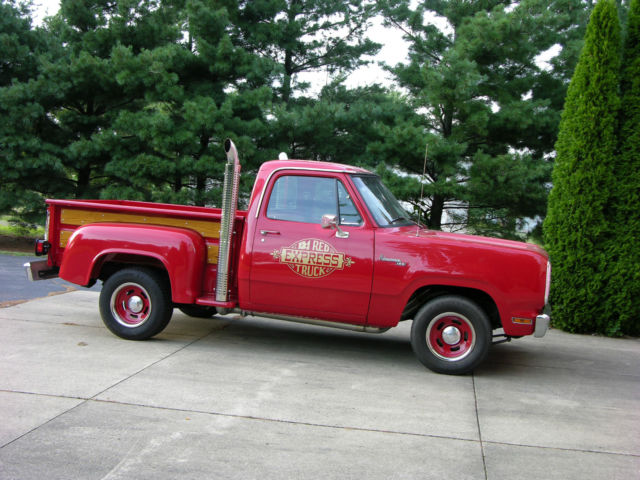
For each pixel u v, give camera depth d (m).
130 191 14.16
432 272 5.53
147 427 4.10
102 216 6.40
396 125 14.05
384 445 4.01
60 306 7.84
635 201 7.62
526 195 12.62
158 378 5.12
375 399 4.92
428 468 3.70
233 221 5.96
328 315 5.83
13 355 5.54
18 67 15.33
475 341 5.56
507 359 6.53
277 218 5.91
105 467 3.50
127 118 13.88
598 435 4.39
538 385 5.59
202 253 6.11
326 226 5.54
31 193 14.87
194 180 15.39
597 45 7.72
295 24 16.39
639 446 4.22
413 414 4.62
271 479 3.45
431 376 5.68
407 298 5.61
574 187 7.76
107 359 5.59
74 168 16.16
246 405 4.61
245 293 5.95
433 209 14.48
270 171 6.00
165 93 14.16
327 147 15.10
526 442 4.19
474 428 4.40
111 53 14.52
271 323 7.79
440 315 5.60
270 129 14.52
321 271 5.71
